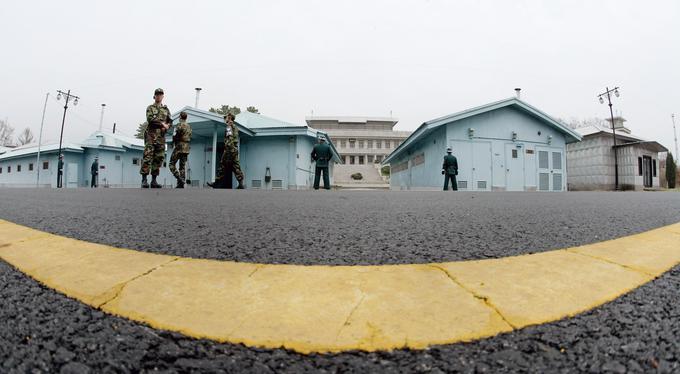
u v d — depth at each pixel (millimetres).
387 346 541
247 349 538
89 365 502
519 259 1032
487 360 505
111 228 1654
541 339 561
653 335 575
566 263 987
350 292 751
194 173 16188
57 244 1270
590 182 18828
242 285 795
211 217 2098
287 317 635
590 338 565
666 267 953
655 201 3797
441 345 544
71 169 23125
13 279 867
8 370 487
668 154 24375
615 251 1141
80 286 802
